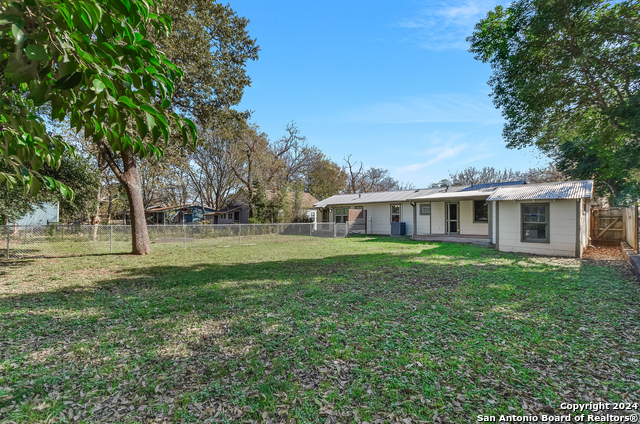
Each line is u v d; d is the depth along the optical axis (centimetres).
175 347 347
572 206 1035
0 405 242
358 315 448
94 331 397
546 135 1167
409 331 387
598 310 462
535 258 1009
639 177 1277
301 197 2731
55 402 246
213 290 605
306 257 1110
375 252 1234
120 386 271
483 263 914
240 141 2788
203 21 1153
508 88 1102
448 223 1820
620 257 1019
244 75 1316
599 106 999
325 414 233
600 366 299
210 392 261
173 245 1614
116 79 122
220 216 3400
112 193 2239
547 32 934
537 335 370
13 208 948
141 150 162
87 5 98
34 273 811
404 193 2295
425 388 264
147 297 560
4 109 130
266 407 239
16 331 395
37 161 169
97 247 1439
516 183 1716
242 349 341
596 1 842
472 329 392
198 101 1212
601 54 892
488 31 1121
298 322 419
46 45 104
